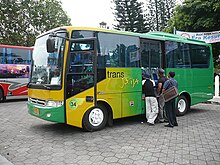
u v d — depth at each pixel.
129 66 8.21
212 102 14.07
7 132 7.48
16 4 26.75
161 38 9.41
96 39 7.20
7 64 14.81
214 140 6.54
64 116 6.86
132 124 8.57
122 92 7.96
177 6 18.34
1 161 5.04
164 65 9.51
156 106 8.36
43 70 7.48
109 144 6.20
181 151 5.64
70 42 6.92
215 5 15.70
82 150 5.76
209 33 14.77
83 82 7.11
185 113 10.67
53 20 30.17
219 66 19.77
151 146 6.01
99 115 7.61
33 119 9.47
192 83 10.62
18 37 27.30
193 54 10.77
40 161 5.12
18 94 15.28
